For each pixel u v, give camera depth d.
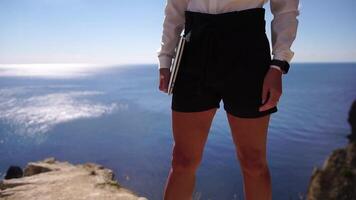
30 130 69.56
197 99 2.01
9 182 4.59
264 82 1.83
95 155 52.25
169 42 2.24
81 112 95.75
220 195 34.47
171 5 2.23
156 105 112.50
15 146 56.59
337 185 16.69
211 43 1.92
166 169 43.28
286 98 142.88
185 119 2.06
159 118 86.56
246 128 1.94
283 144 63.41
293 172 45.22
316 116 97.19
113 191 4.20
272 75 1.82
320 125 83.00
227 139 59.62
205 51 1.93
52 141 60.84
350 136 49.47
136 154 52.12
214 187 37.06
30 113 92.81
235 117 1.96
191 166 2.12
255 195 2.05
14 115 88.94
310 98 143.25
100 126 76.06
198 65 1.96
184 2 2.20
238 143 2.02
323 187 17.27
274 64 1.84
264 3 2.01
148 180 38.34
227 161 47.56
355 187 15.96
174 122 2.11
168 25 2.25
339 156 18.31
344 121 88.69
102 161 48.84
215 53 1.92
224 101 2.00
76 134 67.12
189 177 2.14
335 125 83.19
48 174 5.03
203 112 2.03
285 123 85.69
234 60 1.89
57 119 83.62
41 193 4.09
